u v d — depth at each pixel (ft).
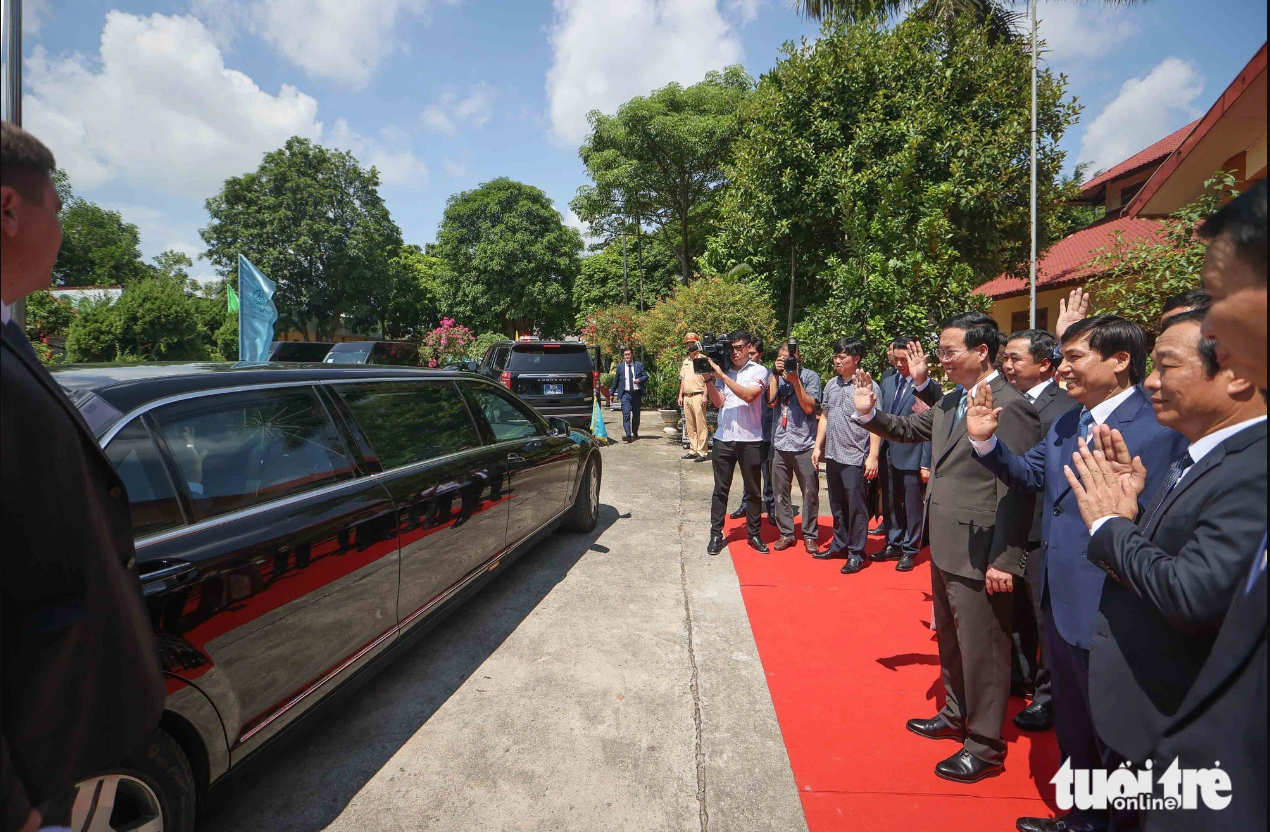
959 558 7.89
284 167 101.86
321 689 7.89
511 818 7.38
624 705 9.74
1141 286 17.57
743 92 80.79
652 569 15.62
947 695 8.80
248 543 6.82
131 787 5.47
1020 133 30.94
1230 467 4.02
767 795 7.80
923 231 26.76
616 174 79.00
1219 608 3.76
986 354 8.10
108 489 3.61
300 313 104.68
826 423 16.20
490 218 123.13
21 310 14.03
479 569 11.99
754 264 44.29
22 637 3.08
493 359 41.22
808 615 13.05
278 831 7.13
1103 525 4.84
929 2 42.09
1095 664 4.96
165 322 60.75
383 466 9.59
